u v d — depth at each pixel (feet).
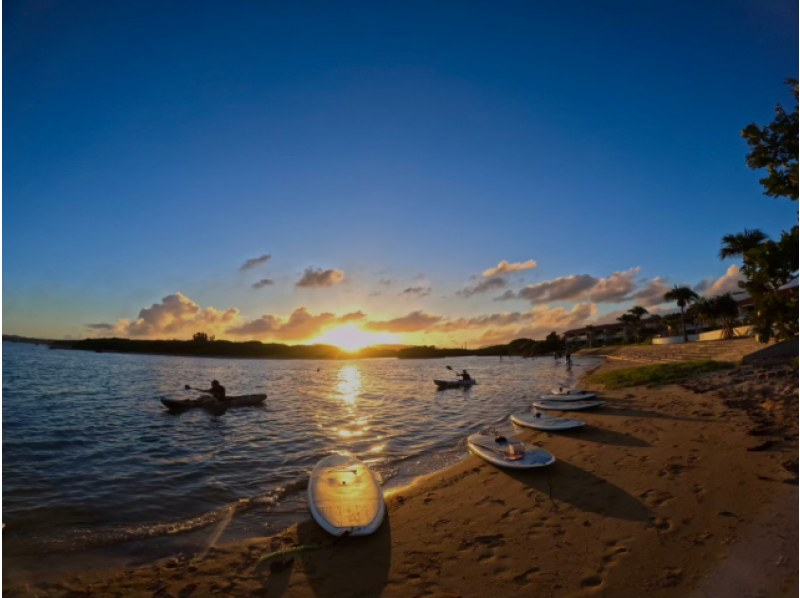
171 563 21.35
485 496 27.94
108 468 37.78
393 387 116.16
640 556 19.31
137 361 258.37
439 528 23.70
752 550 18.74
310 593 18.31
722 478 27.09
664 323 240.53
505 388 104.78
